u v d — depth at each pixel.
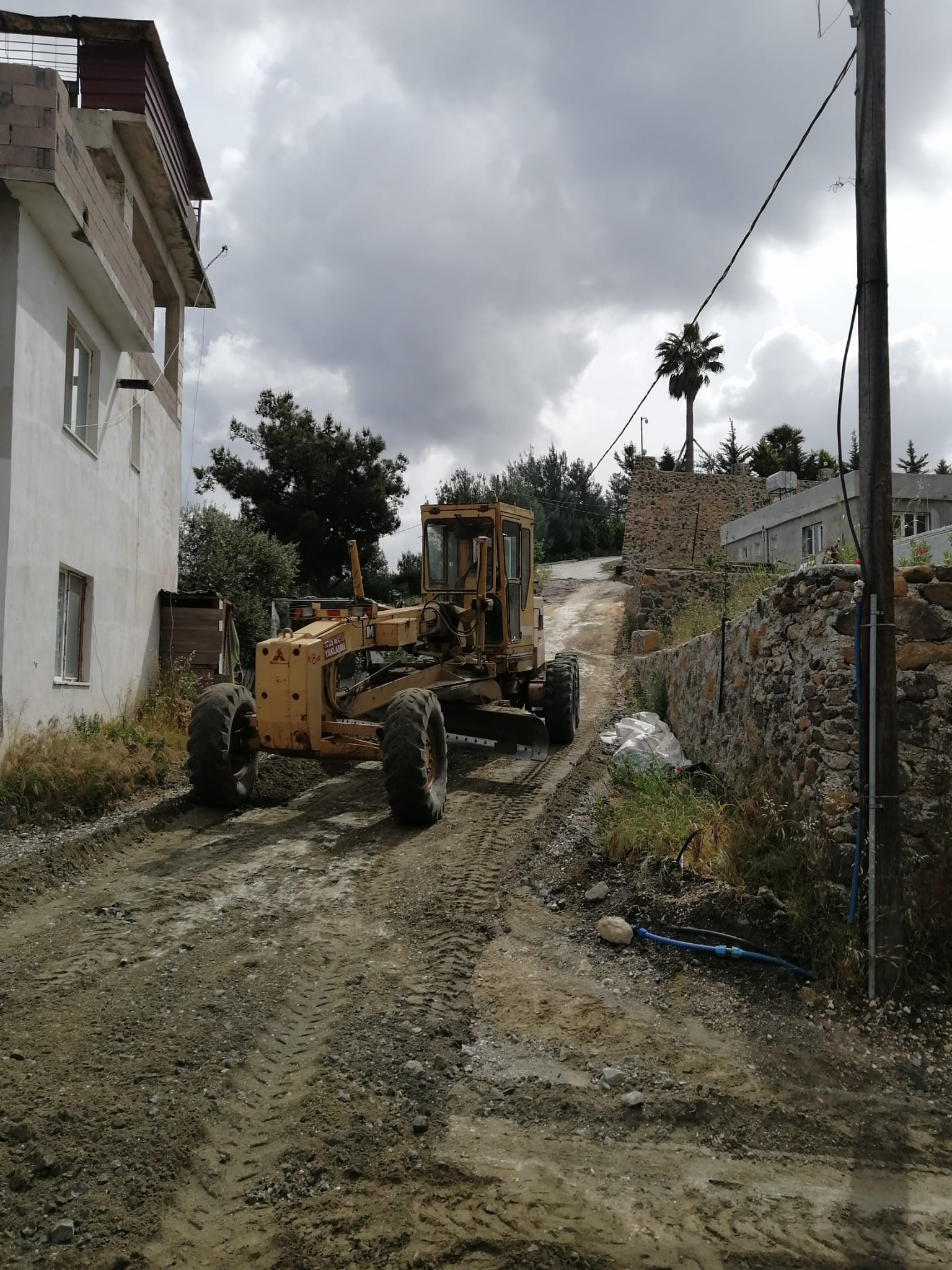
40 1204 2.83
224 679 13.93
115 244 10.01
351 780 9.25
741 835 5.58
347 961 4.70
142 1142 3.12
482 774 9.37
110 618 11.27
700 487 30.31
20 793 7.57
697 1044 4.05
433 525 10.02
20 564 8.51
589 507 54.84
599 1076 3.78
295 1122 3.30
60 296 9.42
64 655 10.12
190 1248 2.70
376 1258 2.68
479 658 9.48
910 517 15.80
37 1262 2.60
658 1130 3.45
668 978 4.63
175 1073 3.57
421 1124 3.34
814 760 5.28
